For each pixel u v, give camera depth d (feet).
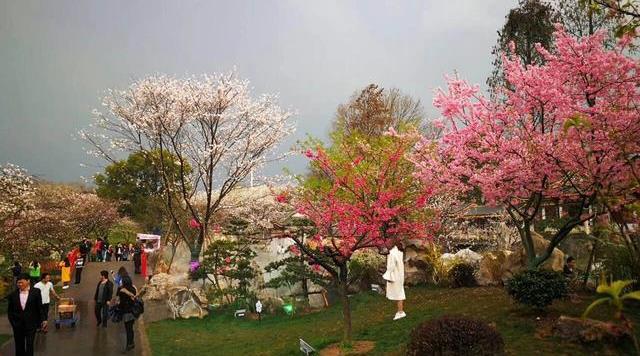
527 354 27.20
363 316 46.60
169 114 81.00
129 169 163.22
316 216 39.01
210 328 53.06
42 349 43.09
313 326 46.96
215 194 90.99
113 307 44.55
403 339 33.50
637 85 34.63
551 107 36.58
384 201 38.32
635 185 21.11
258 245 69.87
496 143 37.55
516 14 86.28
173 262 92.89
